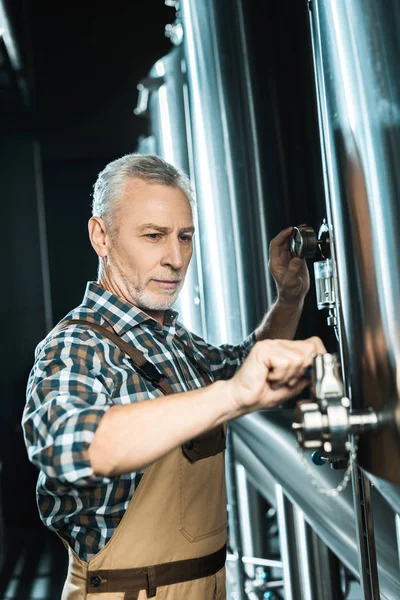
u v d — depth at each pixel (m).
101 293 1.28
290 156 1.68
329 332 1.66
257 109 1.75
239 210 1.85
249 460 2.31
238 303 1.90
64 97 5.31
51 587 3.95
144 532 1.17
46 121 5.89
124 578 1.16
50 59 4.61
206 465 1.24
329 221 1.01
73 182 7.07
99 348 1.19
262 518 2.55
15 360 6.25
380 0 0.80
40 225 6.48
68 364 1.09
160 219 1.24
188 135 2.86
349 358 0.93
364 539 1.09
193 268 2.61
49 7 4.21
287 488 1.83
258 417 1.83
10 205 6.29
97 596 1.16
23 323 6.30
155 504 1.17
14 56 4.20
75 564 1.20
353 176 0.86
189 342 1.48
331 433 0.80
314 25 1.01
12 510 5.84
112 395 1.16
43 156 6.90
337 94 0.89
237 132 1.83
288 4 1.63
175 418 0.87
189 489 1.21
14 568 4.45
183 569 1.20
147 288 1.27
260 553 2.52
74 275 7.06
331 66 0.90
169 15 4.19
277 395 0.88
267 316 1.54
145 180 1.27
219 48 1.89
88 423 0.89
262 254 1.79
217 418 0.87
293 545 1.90
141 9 4.20
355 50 0.84
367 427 0.85
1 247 6.30
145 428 0.88
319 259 1.65
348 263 0.90
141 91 3.58
